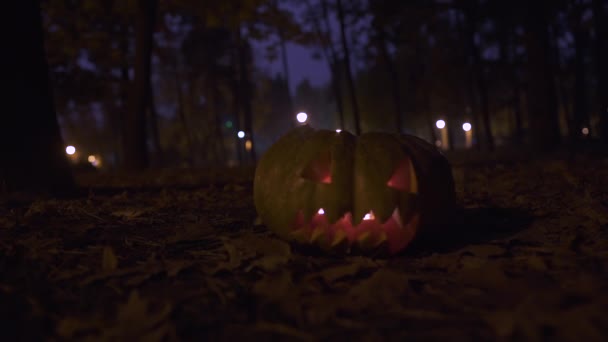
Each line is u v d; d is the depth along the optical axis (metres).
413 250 3.27
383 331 1.86
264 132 63.28
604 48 18.11
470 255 3.06
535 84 14.32
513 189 6.14
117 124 35.84
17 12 5.72
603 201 4.57
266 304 2.10
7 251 3.09
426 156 3.26
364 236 2.99
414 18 20.14
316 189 3.04
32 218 4.17
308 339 1.80
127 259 3.05
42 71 5.99
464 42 24.25
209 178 9.93
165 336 1.84
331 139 3.22
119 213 4.52
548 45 14.27
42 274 2.63
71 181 6.22
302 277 2.56
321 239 3.04
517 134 26.44
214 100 32.28
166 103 36.03
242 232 3.73
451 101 33.97
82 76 17.41
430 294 2.28
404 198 3.01
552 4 16.58
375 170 3.02
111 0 15.25
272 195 3.23
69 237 3.56
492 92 30.03
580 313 1.77
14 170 5.54
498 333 1.75
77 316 2.08
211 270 2.73
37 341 1.86
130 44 18.69
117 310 2.05
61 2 15.32
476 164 11.16
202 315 2.06
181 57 30.89
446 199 3.27
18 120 5.62
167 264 2.80
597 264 2.66
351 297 2.16
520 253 3.07
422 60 30.38
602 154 11.51
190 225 4.03
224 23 16.58
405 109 40.22
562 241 3.27
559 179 6.92
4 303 2.17
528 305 1.84
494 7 16.81
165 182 9.23
